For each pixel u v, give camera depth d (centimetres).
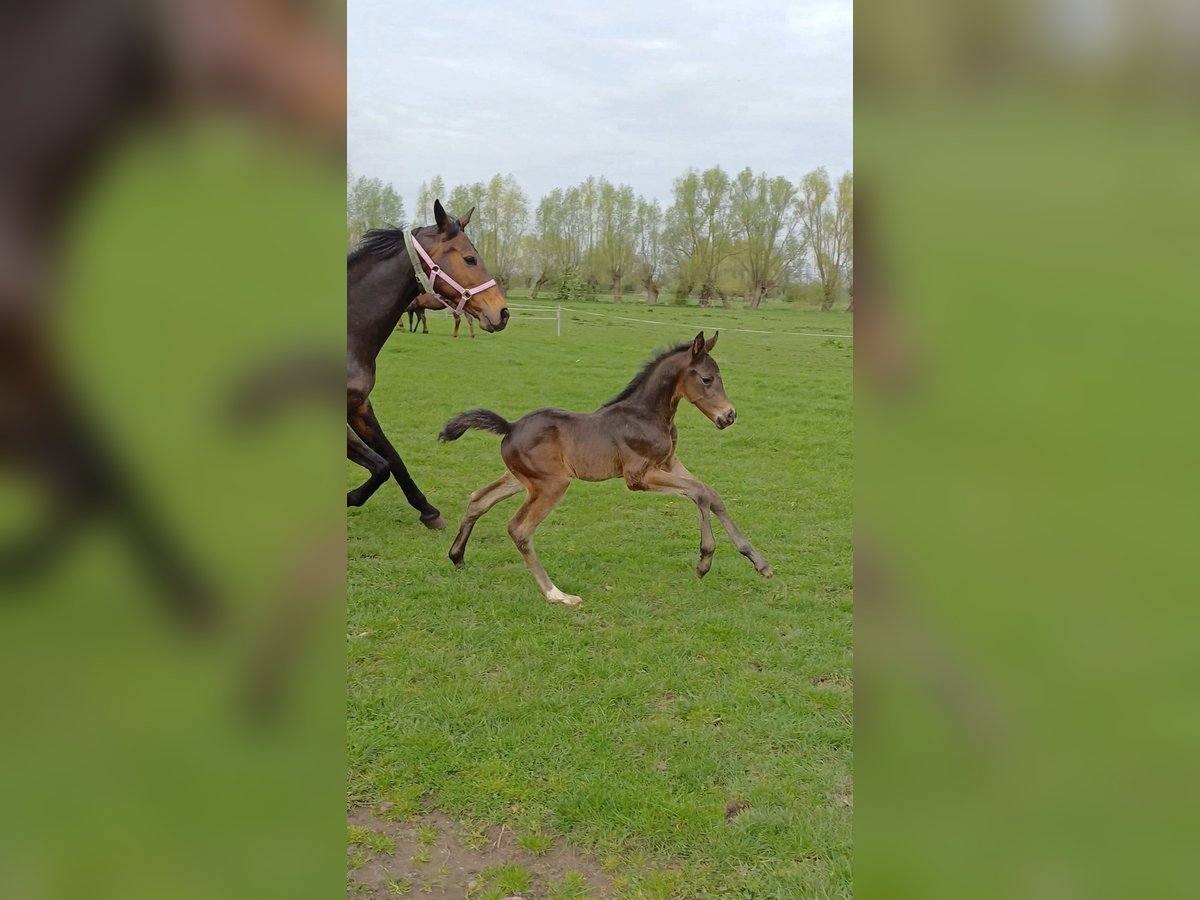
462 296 586
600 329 2012
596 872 281
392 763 342
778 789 321
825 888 266
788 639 464
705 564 542
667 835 296
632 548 624
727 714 379
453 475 834
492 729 368
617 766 339
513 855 290
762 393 1286
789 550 621
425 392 1245
